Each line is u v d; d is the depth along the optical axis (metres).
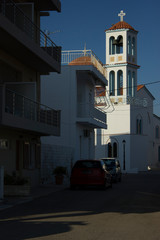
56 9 24.64
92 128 41.94
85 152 38.81
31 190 21.62
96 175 22.31
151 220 11.21
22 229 9.65
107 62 56.34
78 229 9.69
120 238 8.55
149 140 65.56
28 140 23.48
